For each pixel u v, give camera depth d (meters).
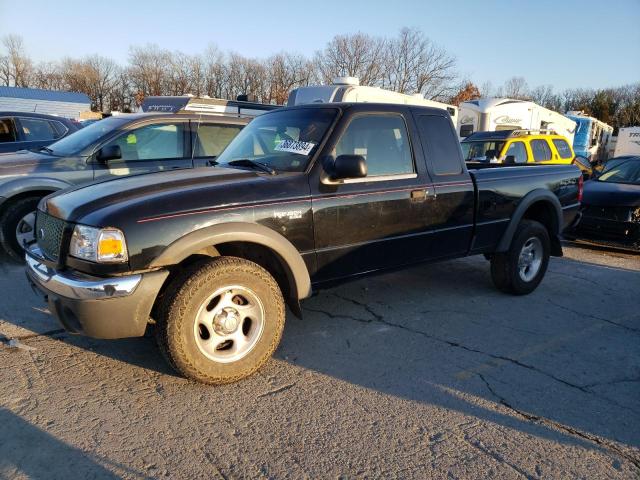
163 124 6.66
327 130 3.83
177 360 3.10
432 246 4.47
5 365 3.51
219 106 12.96
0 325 4.18
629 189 8.02
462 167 4.66
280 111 4.48
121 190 3.30
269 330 3.42
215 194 3.26
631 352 4.04
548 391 3.37
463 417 3.03
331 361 3.74
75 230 3.04
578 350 4.04
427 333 4.31
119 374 3.44
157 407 3.05
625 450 2.75
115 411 2.99
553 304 5.17
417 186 4.23
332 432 2.85
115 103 68.88
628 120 58.28
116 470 2.49
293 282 3.58
